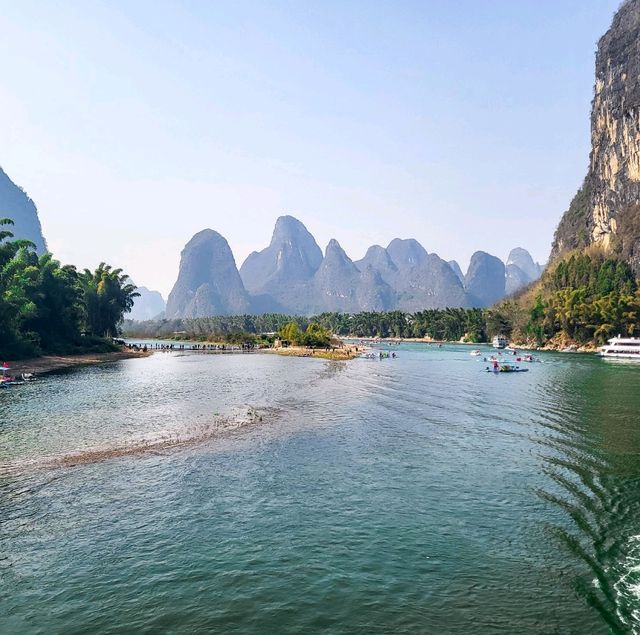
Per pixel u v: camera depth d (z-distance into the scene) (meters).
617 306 148.50
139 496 22.77
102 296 144.62
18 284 95.94
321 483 24.70
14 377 68.62
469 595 15.01
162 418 40.09
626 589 15.25
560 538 18.69
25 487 23.77
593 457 29.41
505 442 33.06
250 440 33.12
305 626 13.57
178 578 15.95
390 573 16.25
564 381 70.06
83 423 37.88
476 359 120.50
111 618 13.93
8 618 13.93
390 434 35.38
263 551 17.70
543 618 13.84
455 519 20.44
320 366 96.38
